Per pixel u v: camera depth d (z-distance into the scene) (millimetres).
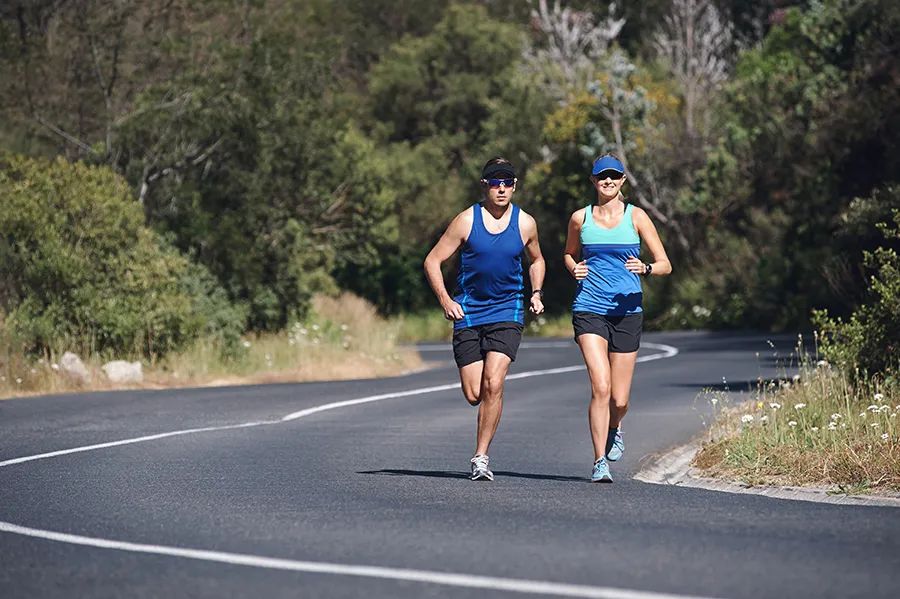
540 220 131625
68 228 61688
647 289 118438
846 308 94062
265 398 50156
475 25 154500
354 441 36688
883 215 71500
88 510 23875
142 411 44906
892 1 84250
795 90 102875
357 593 16703
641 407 45125
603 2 171500
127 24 75812
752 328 106938
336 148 90500
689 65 129625
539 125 136250
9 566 18812
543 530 20922
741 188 112312
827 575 17328
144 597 16781
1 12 77938
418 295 142000
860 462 26625
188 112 72812
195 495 25797
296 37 80875
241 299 74375
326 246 93812
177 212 73812
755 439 30391
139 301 61406
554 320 126375
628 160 121875
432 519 22266
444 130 151625
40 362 54469
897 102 82188
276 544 20094
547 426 40469
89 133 75125
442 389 54719
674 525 21391
